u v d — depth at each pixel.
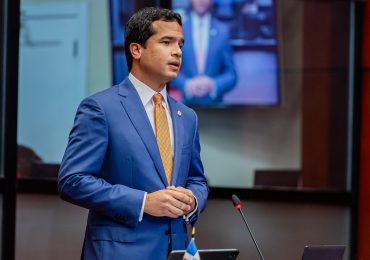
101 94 4.91
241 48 12.43
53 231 10.04
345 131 11.90
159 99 5.04
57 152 11.83
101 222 4.77
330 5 12.06
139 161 4.79
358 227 11.13
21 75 11.93
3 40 9.64
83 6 12.14
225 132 12.43
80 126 4.79
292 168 12.16
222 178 12.38
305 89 12.21
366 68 11.46
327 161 11.99
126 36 5.06
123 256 4.67
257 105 12.37
